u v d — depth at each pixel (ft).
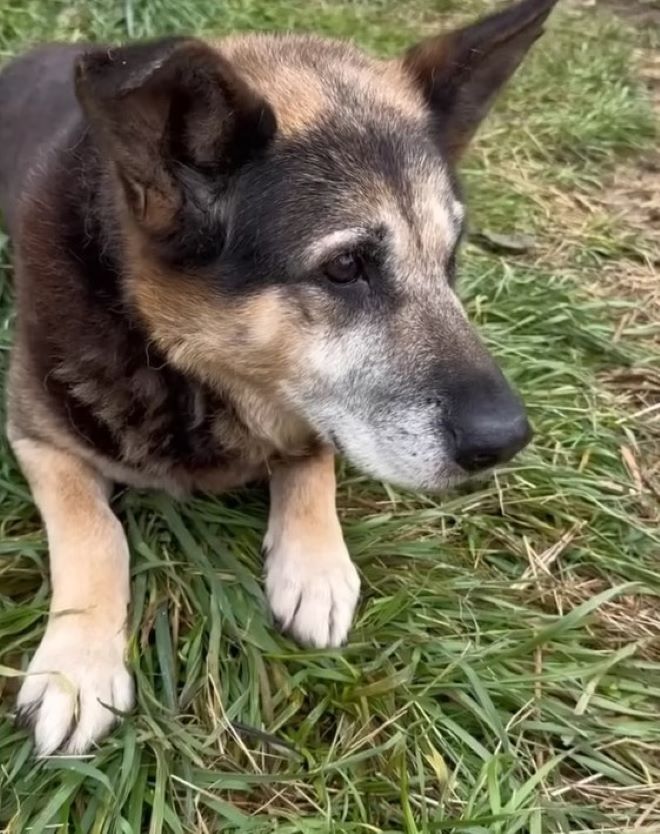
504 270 2.76
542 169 3.40
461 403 1.58
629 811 1.53
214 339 1.64
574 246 3.00
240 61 1.77
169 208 1.54
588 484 2.15
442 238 1.68
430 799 1.50
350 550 1.88
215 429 1.78
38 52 2.63
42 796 1.42
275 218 1.57
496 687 1.66
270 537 1.83
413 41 4.09
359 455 1.68
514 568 1.96
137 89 1.35
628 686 1.72
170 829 1.41
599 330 2.61
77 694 1.46
